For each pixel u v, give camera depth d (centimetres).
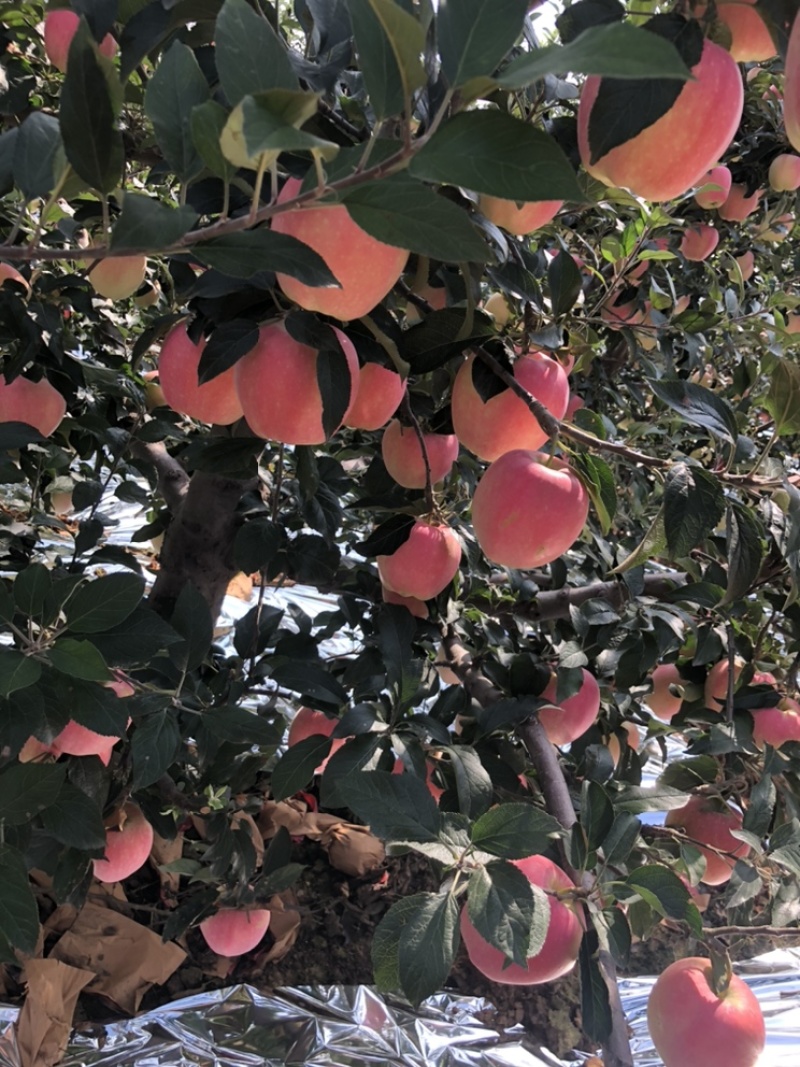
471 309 52
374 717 69
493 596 101
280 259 34
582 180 73
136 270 78
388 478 76
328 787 66
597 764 84
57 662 52
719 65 39
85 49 31
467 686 89
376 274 42
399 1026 120
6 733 54
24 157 37
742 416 81
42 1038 107
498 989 127
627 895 53
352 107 55
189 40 52
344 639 188
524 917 44
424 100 42
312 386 51
